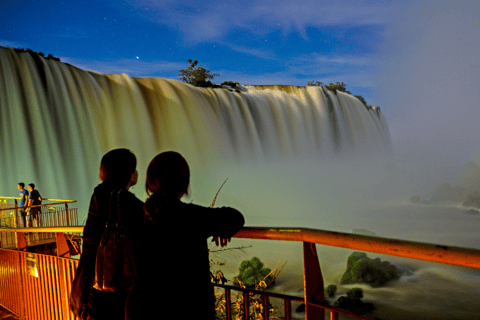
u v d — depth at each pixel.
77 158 27.28
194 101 37.56
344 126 55.97
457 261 1.18
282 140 47.75
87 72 30.45
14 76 24.64
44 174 25.09
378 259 18.05
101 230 2.17
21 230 4.76
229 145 41.00
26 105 24.81
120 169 2.19
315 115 52.25
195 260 1.65
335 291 16.66
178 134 35.50
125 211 1.98
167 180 1.70
